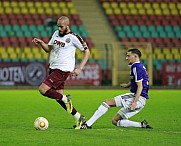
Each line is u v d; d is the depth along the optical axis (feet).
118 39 319.47
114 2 337.72
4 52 294.66
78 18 325.83
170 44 314.76
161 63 285.02
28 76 264.93
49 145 83.97
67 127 112.16
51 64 108.68
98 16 329.93
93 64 274.98
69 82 271.28
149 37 323.78
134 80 105.70
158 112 151.53
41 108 163.12
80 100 195.11
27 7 324.39
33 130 103.55
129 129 107.45
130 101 105.91
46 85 106.22
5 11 320.09
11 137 92.99
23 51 295.89
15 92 239.50
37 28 314.96
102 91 250.16
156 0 342.03
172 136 96.32
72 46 107.45
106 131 102.42
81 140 89.51
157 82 285.43
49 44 108.99
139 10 336.49
